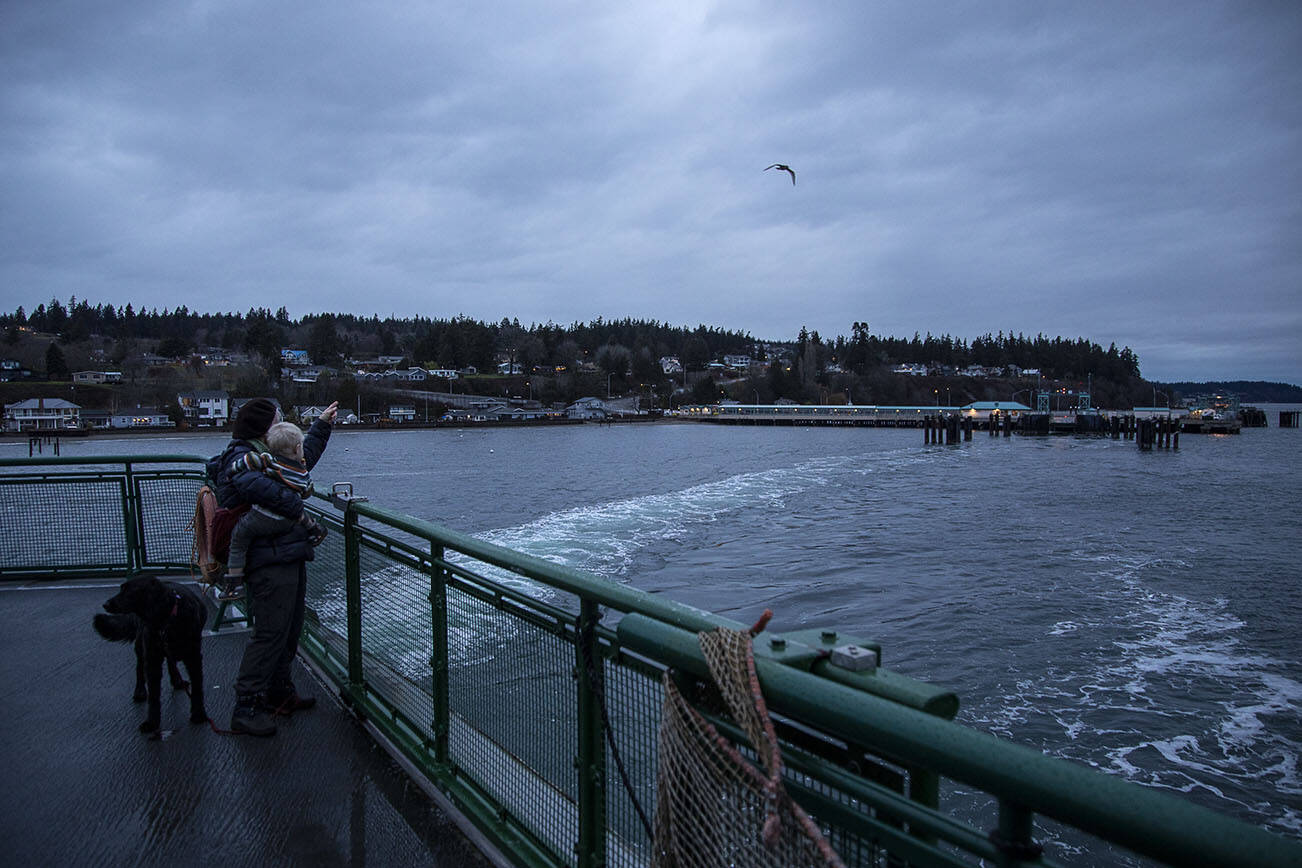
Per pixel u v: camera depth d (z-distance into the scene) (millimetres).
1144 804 1046
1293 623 13953
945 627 13867
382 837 3211
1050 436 102750
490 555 2855
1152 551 21109
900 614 14766
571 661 2514
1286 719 9875
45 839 3215
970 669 11742
